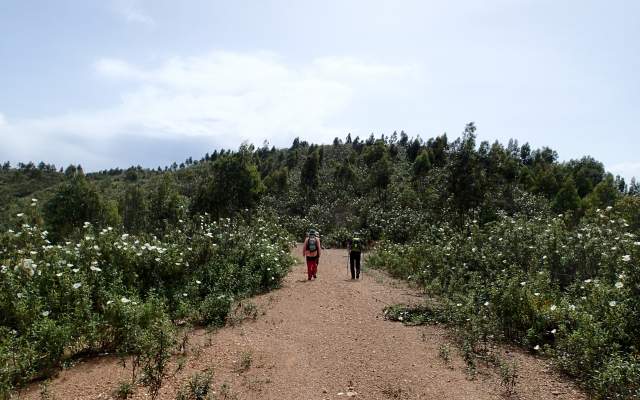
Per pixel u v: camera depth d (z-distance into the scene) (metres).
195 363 5.35
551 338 6.21
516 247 10.16
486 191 19.64
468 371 5.22
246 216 22.16
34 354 4.90
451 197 19.66
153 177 78.44
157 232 12.76
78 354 5.70
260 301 9.05
